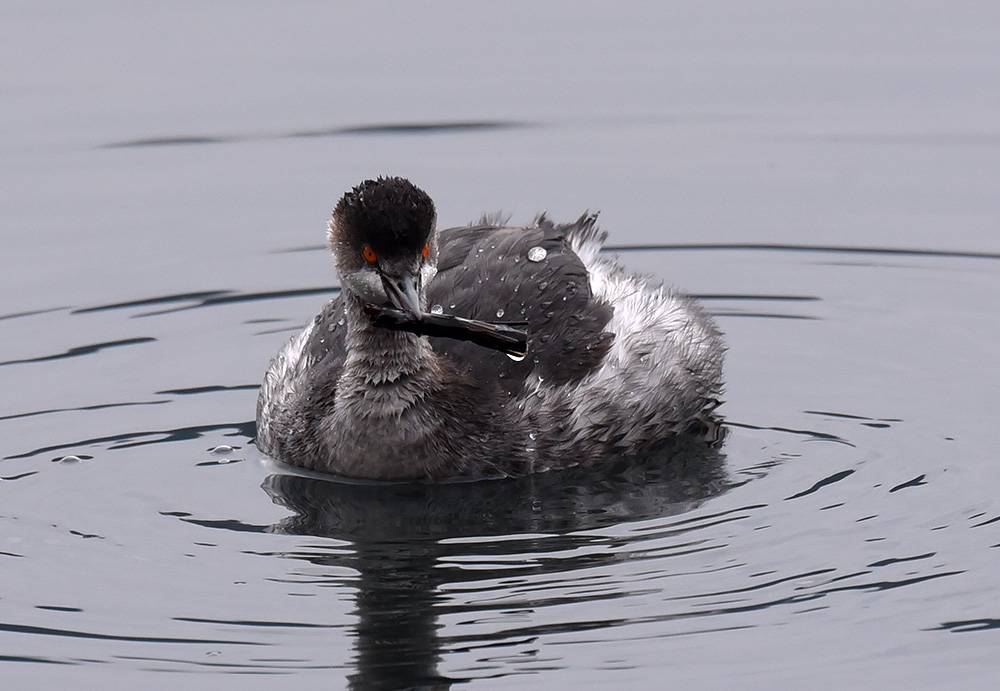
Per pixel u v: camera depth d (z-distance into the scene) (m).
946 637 10.83
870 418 14.84
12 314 17.19
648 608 11.28
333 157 20.61
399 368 13.68
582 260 15.71
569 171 20.22
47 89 22.16
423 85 22.39
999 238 18.61
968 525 12.53
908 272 18.02
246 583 11.83
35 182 20.06
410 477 13.88
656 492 13.51
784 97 21.84
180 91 22.16
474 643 10.86
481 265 14.73
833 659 10.57
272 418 14.46
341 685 10.37
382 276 13.34
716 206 19.45
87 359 16.23
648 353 14.76
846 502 13.05
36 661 10.75
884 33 23.67
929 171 20.06
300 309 17.52
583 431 14.13
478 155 20.64
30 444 14.42
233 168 20.44
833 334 16.77
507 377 14.12
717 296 17.69
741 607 11.28
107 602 11.56
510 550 12.33
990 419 14.62
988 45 23.05
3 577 11.96
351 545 12.48
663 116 21.53
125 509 13.19
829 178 20.02
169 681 10.48
